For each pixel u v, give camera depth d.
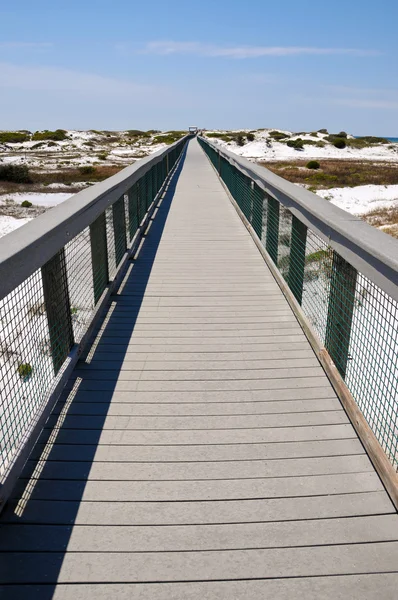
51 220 2.10
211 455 2.22
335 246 2.37
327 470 2.12
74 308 3.92
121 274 4.68
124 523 1.84
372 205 17.47
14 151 49.94
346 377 2.92
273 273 4.81
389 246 1.75
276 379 2.88
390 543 1.75
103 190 3.10
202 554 1.71
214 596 1.56
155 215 8.06
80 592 1.57
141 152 49.94
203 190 11.38
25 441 2.06
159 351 3.22
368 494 1.98
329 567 1.66
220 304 4.08
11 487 1.89
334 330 2.84
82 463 2.16
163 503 1.94
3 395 3.21
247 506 1.92
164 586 1.59
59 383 2.54
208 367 3.02
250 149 52.06
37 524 1.82
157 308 3.98
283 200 3.78
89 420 2.47
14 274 1.58
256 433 2.38
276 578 1.62
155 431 2.39
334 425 2.44
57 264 2.62
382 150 55.25
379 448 2.12
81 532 1.79
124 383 2.83
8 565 1.65
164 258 5.50
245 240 6.37
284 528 1.82
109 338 3.41
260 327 3.61
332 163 37.91
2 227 13.92
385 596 1.56
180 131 91.38
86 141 63.69
